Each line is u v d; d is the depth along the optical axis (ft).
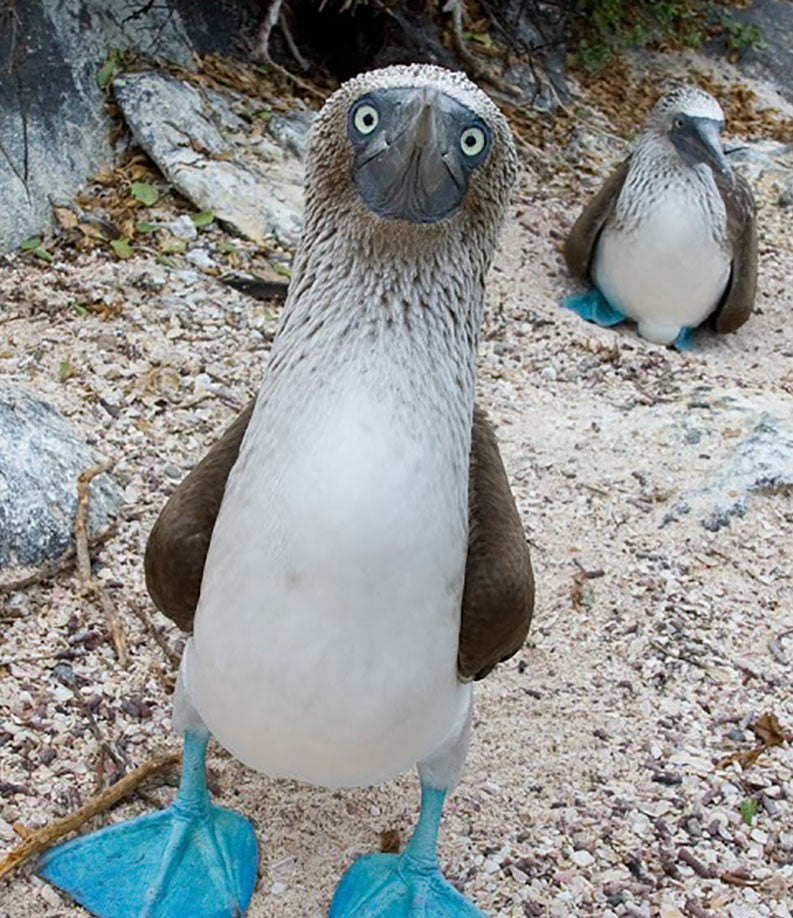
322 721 2.62
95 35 6.22
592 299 6.47
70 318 5.23
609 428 5.19
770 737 3.83
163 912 3.07
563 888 3.30
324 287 2.59
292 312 2.64
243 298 5.52
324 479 2.47
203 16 6.85
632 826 3.50
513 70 8.11
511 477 4.85
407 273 2.54
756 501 4.82
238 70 6.84
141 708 3.61
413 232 2.51
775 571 4.57
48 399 4.70
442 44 7.80
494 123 2.59
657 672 4.07
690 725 3.87
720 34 9.45
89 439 4.56
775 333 6.60
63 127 5.90
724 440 5.11
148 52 6.46
